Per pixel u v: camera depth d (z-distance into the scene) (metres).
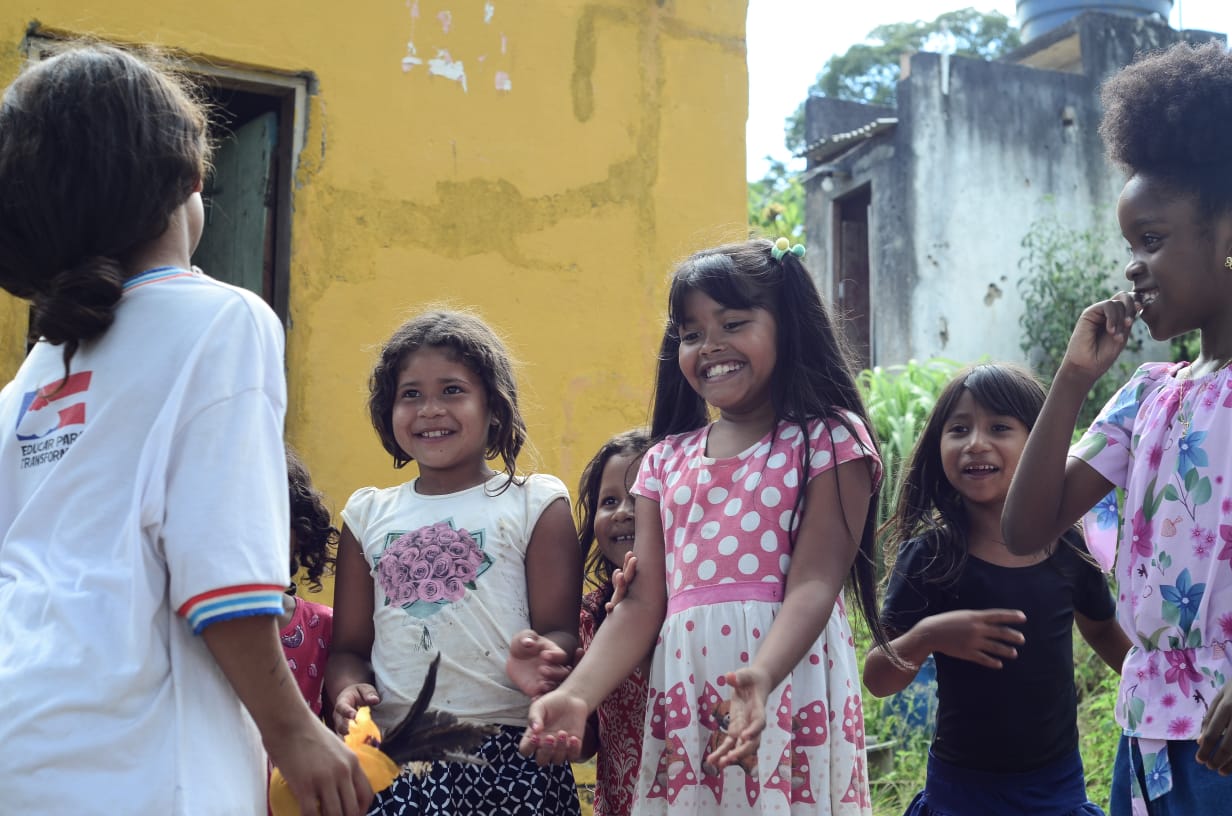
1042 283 11.27
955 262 11.15
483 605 2.58
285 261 4.20
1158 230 2.08
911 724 4.91
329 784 1.77
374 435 4.21
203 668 1.76
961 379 2.96
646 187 4.73
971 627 2.71
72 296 1.74
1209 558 2.00
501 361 2.80
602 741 2.77
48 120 1.74
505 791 2.50
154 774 1.66
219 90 4.33
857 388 2.56
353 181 4.27
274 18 4.19
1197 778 1.98
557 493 2.74
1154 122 2.07
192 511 1.69
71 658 1.66
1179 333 2.15
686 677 2.32
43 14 3.85
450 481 2.75
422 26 4.42
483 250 4.45
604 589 2.94
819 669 2.33
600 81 4.69
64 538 1.73
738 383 2.43
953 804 2.83
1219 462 2.01
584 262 4.60
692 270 2.48
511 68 4.55
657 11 4.82
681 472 2.51
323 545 2.94
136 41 3.98
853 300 12.15
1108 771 4.61
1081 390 2.18
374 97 4.33
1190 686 2.01
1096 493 2.26
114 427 1.73
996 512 2.92
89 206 1.74
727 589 2.34
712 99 4.89
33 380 1.86
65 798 1.62
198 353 1.76
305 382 4.13
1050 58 12.90
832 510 2.36
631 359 4.64
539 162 4.56
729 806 2.27
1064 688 2.86
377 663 2.61
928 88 11.26
